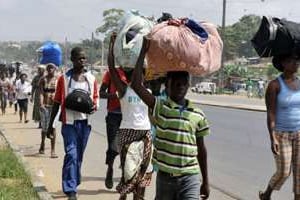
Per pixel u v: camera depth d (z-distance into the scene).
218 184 8.74
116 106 7.58
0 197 6.90
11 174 8.46
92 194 7.66
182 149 4.55
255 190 8.34
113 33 5.88
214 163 10.85
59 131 15.35
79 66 7.36
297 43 6.30
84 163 10.12
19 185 7.80
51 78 11.09
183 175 4.56
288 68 6.46
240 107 33.03
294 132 6.46
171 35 4.45
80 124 7.26
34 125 17.59
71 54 7.42
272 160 11.36
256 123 21.47
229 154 12.16
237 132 17.53
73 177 7.11
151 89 5.82
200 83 64.25
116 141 7.66
